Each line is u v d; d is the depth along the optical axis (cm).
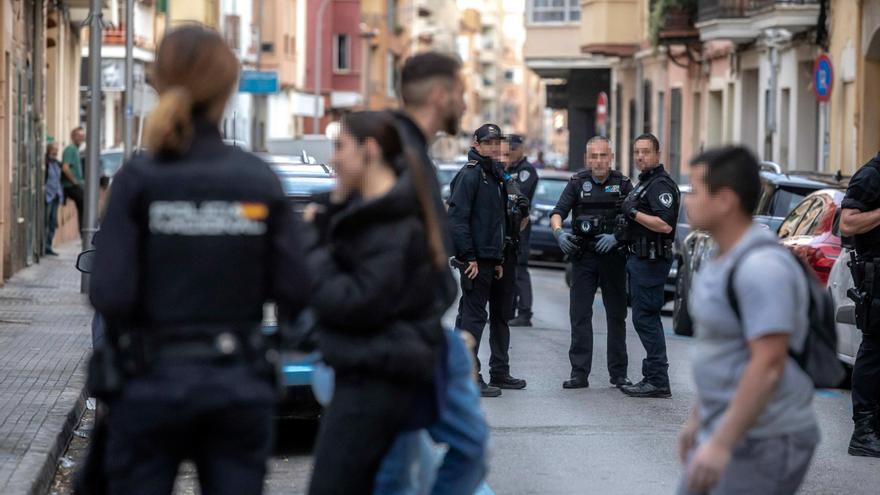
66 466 2027
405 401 1225
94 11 4478
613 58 11381
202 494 1106
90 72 4484
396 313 1202
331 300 1177
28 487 1684
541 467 2069
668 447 2230
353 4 17688
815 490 1944
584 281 2820
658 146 2723
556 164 18000
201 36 1081
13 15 4941
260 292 1080
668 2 8475
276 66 14438
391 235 1179
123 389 1061
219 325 1065
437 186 1328
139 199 1053
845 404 2734
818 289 1141
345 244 1189
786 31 6788
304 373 2016
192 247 1055
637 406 2623
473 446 1331
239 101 12281
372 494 1254
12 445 1945
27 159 5431
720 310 1121
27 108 5444
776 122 7212
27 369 2703
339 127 1226
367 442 1220
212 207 1058
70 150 6353
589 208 2802
